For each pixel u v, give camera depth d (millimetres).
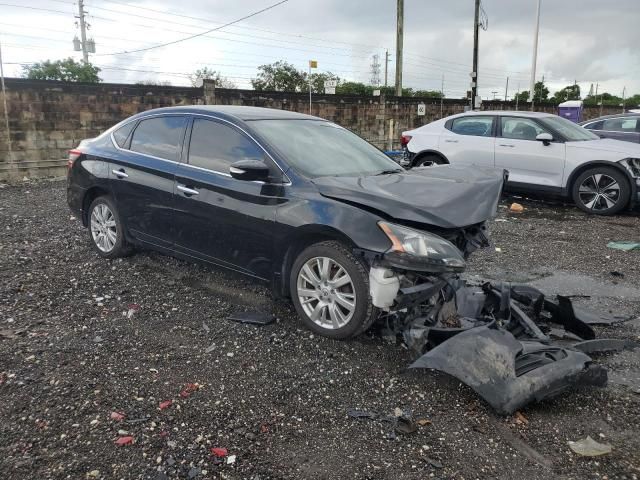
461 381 3361
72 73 26375
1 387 3207
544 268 6016
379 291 3566
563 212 9430
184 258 4961
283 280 4238
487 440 2855
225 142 4648
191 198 4676
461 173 4840
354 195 3908
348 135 5414
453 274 3721
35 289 4832
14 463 2562
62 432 2805
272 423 2955
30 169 12727
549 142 9500
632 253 6664
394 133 24016
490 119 10281
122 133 5602
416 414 3076
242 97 17500
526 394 2979
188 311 4438
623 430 2971
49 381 3289
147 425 2889
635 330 4363
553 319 4176
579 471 2629
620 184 8891
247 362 3621
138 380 3344
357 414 3049
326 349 3828
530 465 2670
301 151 4523
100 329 4059
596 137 10047
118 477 2496
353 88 44906
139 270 5391
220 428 2891
